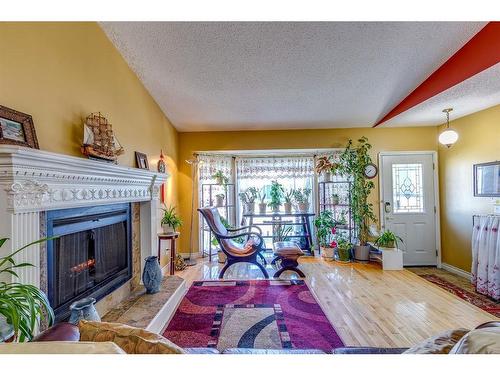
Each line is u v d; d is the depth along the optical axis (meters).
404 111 3.71
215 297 3.01
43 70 1.71
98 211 2.27
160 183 3.36
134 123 3.05
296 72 3.03
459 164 4.06
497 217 3.05
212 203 5.14
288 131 4.88
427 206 4.57
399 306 2.75
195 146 4.92
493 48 2.27
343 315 2.56
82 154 2.08
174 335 2.23
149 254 3.16
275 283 3.46
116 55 2.65
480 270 3.22
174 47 2.63
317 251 5.16
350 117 4.32
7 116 1.41
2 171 1.28
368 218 4.65
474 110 3.63
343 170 4.87
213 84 3.29
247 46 2.59
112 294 2.45
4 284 1.10
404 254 4.58
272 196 5.23
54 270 1.76
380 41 2.50
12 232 1.33
